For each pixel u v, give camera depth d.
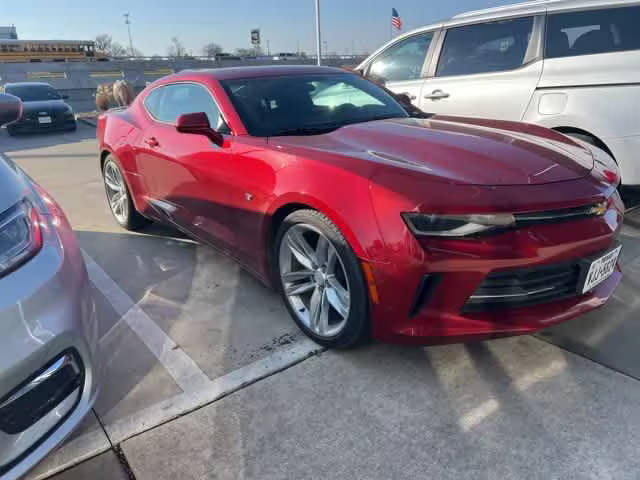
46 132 12.43
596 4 3.98
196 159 2.99
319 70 3.54
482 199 1.92
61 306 1.52
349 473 1.74
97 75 25.11
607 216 2.16
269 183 2.46
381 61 5.49
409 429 1.92
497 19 4.50
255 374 2.27
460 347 2.41
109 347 2.53
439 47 4.88
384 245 1.99
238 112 2.89
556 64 4.09
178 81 3.48
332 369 2.29
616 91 3.79
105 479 1.75
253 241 2.70
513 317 2.06
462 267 1.93
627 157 3.81
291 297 2.59
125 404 2.11
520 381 2.16
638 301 2.76
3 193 1.60
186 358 2.41
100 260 3.65
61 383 1.52
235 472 1.76
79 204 5.29
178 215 3.39
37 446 1.46
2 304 1.38
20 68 23.81
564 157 2.33
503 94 4.37
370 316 2.15
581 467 1.72
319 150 2.38
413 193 1.96
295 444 1.87
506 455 1.78
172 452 1.85
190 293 3.08
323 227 2.22
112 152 4.05
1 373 1.35
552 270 2.06
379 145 2.42
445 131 2.67
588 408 1.98
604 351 2.34
